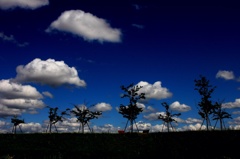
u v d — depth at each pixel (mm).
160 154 39562
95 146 48719
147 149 44875
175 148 42094
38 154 41000
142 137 52375
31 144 49312
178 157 36375
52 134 55094
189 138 46406
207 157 33625
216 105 53250
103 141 51375
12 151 42281
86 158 39656
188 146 42031
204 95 54812
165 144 45938
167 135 50750
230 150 34562
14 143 49438
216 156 33219
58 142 50656
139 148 46375
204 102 53906
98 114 57250
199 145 41188
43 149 45531
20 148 46219
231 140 39719
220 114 53000
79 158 39688
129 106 57344
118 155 40938
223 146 37062
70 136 53812
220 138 42406
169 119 58531
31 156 40062
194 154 36062
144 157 39500
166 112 58906
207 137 44625
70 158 39688
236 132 44031
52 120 57938
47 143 50000
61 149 46656
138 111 57312
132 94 57844
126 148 47312
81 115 56688
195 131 49969
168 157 37594
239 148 34531
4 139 51312
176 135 49594
